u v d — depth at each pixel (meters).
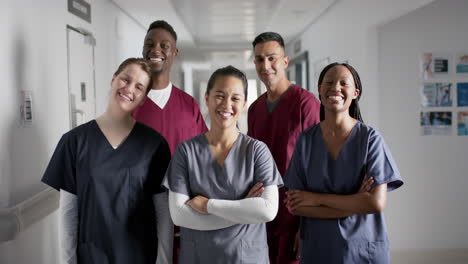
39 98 2.40
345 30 4.41
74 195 1.55
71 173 1.53
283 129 2.18
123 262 1.53
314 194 1.65
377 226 1.64
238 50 10.12
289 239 2.13
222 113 1.49
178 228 2.09
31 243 2.27
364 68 3.79
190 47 9.05
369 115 3.70
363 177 1.63
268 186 1.47
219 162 1.53
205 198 1.47
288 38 7.33
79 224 1.54
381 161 1.60
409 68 3.66
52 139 2.58
